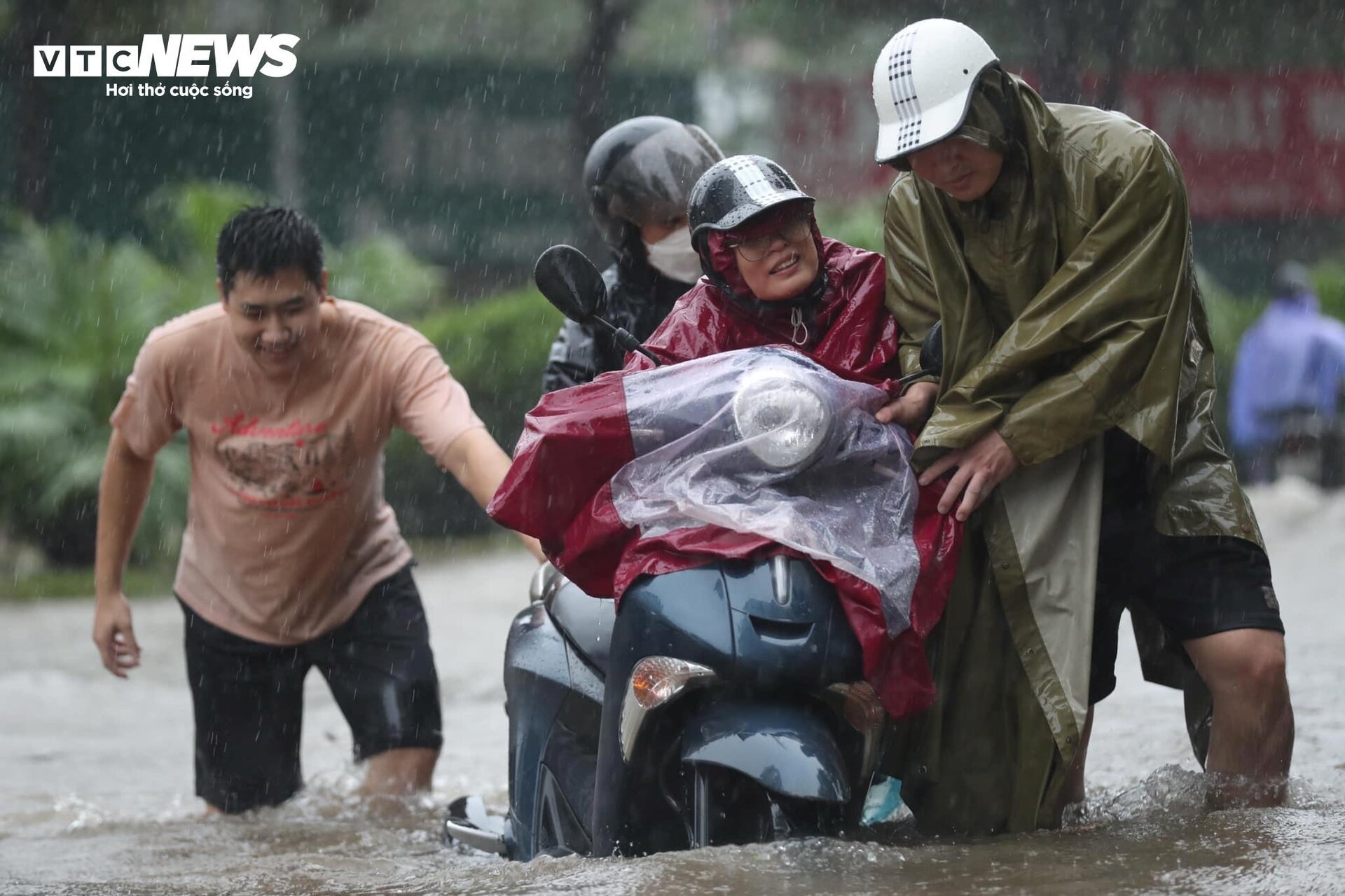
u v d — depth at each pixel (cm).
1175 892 934
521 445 1079
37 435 4362
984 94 1105
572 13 9731
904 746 1145
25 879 1278
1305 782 1261
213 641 1631
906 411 1121
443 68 7175
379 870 1235
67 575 4272
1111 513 1197
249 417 1572
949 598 1133
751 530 1030
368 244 5453
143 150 6762
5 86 6638
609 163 1447
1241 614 1155
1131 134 1130
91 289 4559
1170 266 1112
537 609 1272
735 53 9875
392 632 1648
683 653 1013
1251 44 6562
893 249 1179
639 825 1078
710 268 1122
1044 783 1121
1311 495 4016
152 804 1756
